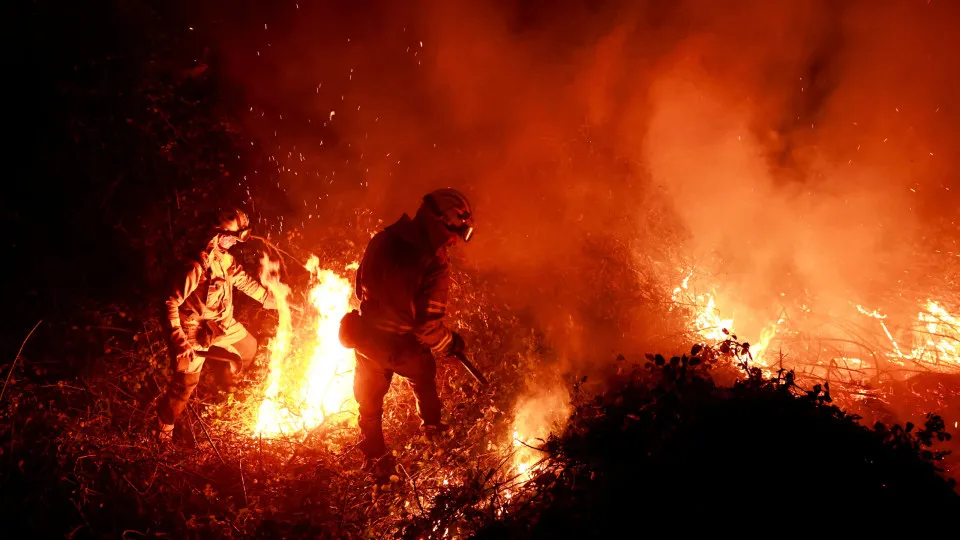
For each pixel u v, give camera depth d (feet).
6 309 18.03
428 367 14.40
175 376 14.66
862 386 16.34
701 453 10.00
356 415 15.93
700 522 9.37
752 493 9.49
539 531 10.22
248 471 14.40
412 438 14.84
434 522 11.88
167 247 19.63
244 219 15.06
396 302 13.65
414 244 13.44
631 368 16.81
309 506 13.25
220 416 15.85
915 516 9.20
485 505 12.17
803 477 9.57
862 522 9.14
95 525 12.40
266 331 18.95
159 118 21.50
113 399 15.57
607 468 10.45
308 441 15.21
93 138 20.67
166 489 13.16
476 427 15.06
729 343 12.45
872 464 9.77
